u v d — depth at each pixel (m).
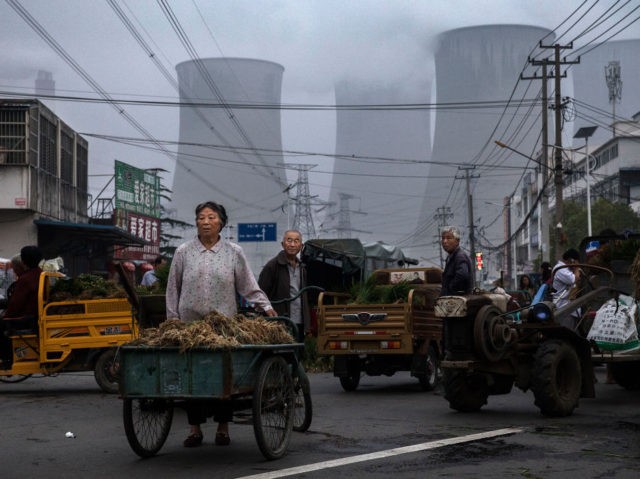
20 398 11.45
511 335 9.23
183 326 6.47
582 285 11.63
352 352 12.12
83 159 38.53
